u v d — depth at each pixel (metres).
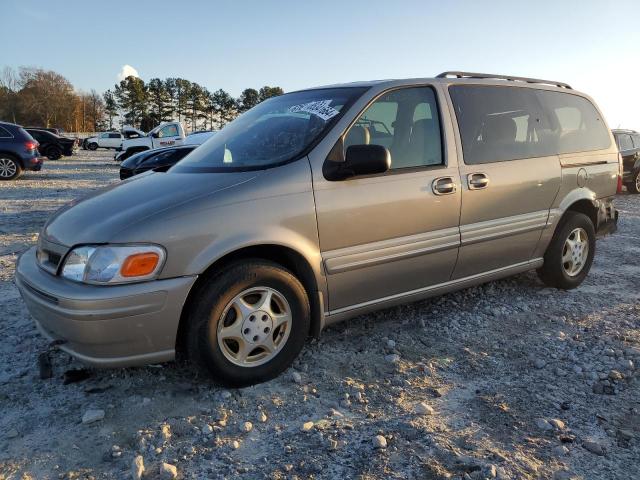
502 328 3.91
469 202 3.78
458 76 4.09
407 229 3.48
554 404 2.87
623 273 5.44
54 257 2.86
